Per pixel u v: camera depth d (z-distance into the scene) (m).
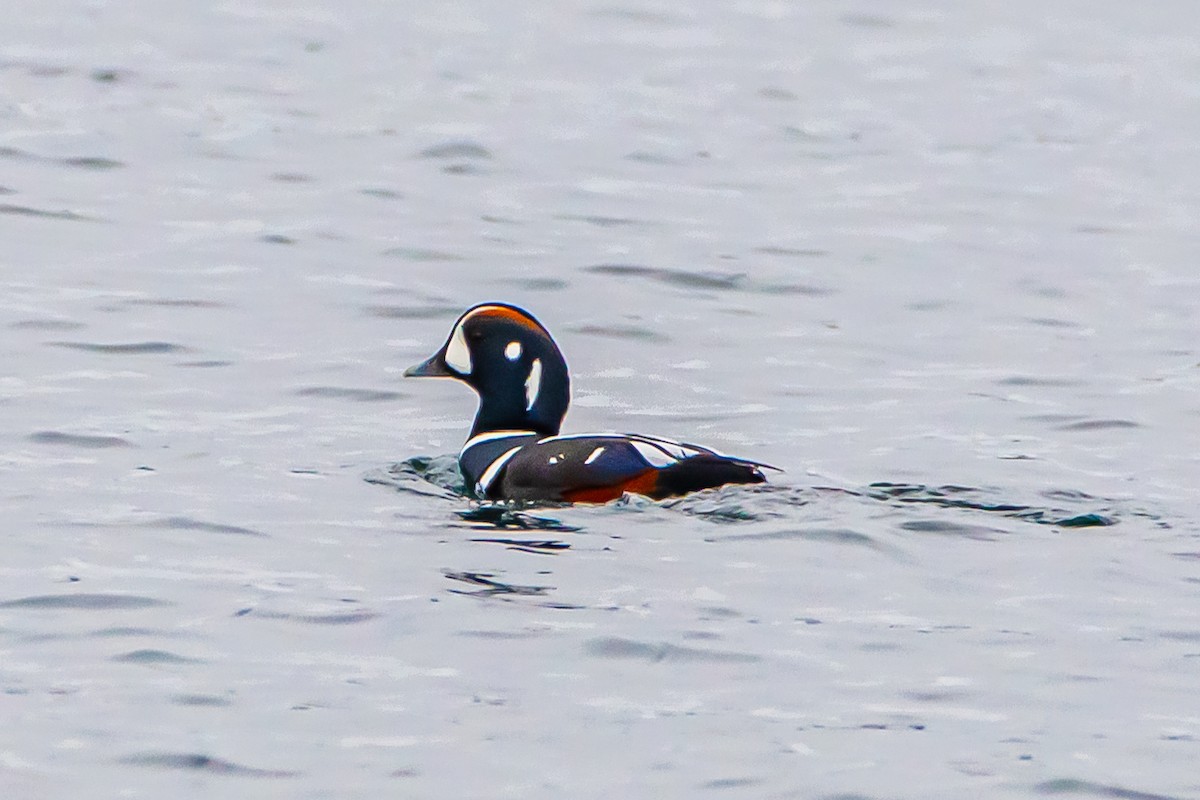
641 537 11.00
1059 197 24.05
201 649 9.12
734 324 17.89
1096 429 14.48
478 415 12.95
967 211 23.09
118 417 14.00
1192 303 19.09
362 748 8.03
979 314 18.50
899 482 12.77
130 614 9.61
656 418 14.84
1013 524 11.44
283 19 34.53
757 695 8.68
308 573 10.34
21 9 33.94
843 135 27.48
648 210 22.44
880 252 20.92
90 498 11.82
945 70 32.81
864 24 37.00
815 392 15.65
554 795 7.63
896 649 9.27
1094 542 11.09
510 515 11.52
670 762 7.95
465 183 23.41
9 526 11.12
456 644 9.23
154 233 20.28
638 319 17.91
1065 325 18.17
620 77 31.02
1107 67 33.44
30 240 19.70
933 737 8.23
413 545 10.89
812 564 10.55
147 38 32.06
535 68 31.38
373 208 21.89
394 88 29.11
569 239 20.84
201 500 11.85
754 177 24.56
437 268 19.38
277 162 24.00
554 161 24.86
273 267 19.12
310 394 15.05
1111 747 8.13
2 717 8.27
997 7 39.34
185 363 15.73
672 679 8.84
